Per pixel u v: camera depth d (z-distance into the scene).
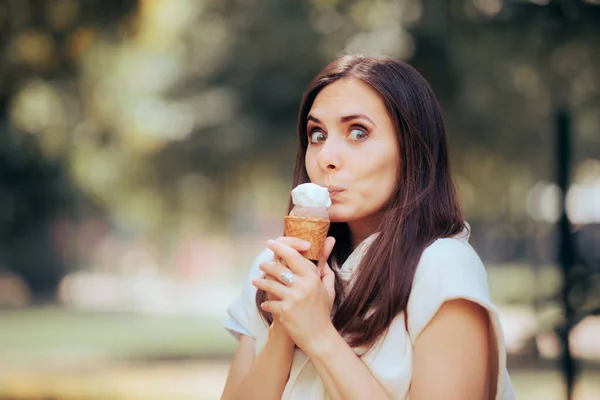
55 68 14.48
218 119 21.30
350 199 2.53
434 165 2.57
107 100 23.50
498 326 2.38
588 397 9.53
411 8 15.82
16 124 24.70
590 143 17.64
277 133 21.00
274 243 2.41
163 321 24.70
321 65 18.94
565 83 11.22
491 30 12.95
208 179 23.59
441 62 15.16
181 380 12.87
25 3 12.45
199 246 46.69
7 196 28.47
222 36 20.80
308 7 18.91
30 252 31.36
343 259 2.71
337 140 2.56
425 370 2.39
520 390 10.40
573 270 7.11
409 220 2.49
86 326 23.02
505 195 23.42
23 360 15.70
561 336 7.26
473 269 2.45
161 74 22.34
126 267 46.75
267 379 2.53
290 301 2.37
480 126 17.38
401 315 2.45
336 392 2.36
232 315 2.86
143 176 25.20
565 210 7.11
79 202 30.83
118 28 13.06
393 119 2.54
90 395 11.34
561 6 8.70
